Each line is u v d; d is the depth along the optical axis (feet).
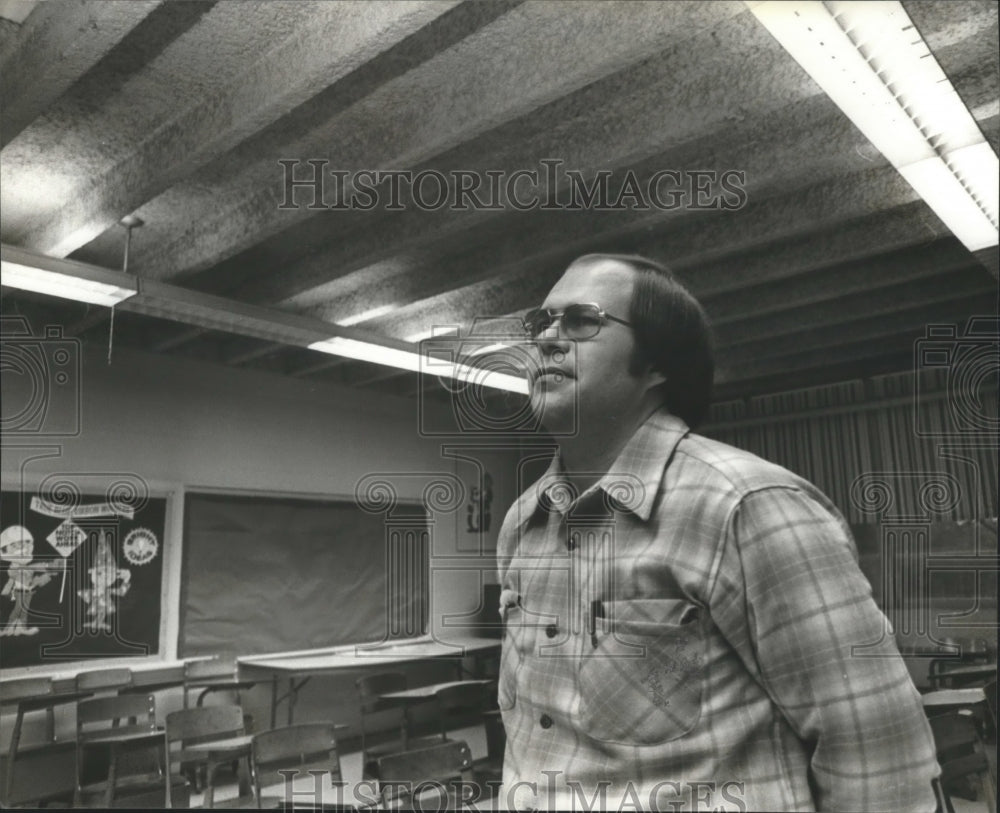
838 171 6.54
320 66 5.32
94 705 9.04
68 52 5.04
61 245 7.80
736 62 5.87
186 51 5.68
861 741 2.07
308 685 9.02
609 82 6.28
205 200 7.88
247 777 7.82
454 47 5.73
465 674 8.33
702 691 2.25
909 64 5.01
